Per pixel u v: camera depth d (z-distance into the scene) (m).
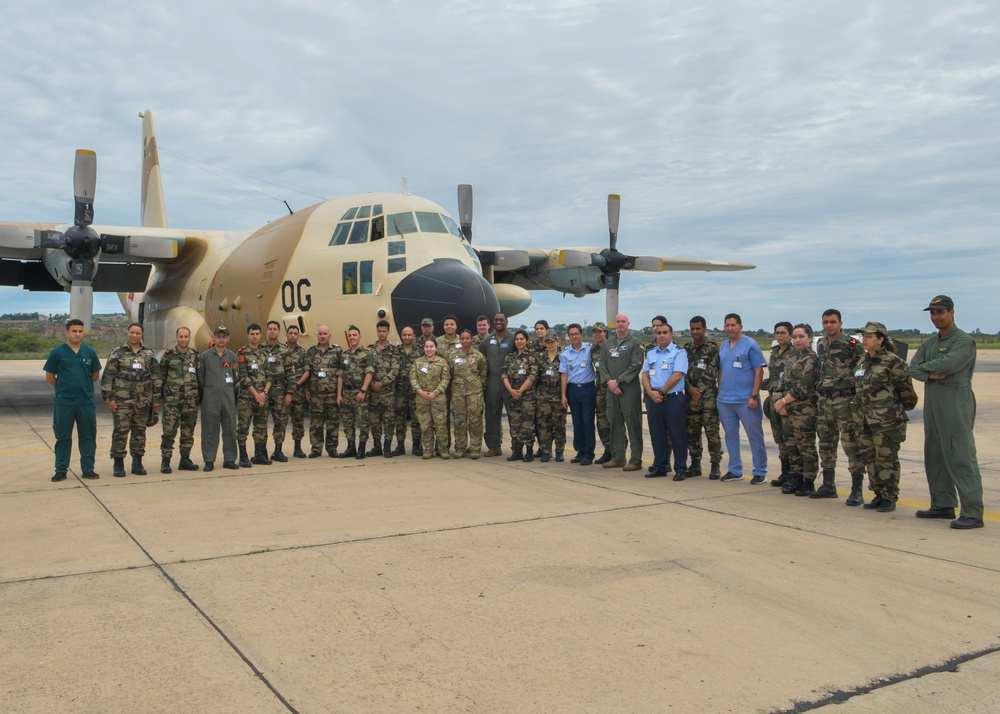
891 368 6.74
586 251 20.44
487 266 19.38
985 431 13.20
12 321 99.88
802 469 7.71
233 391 9.27
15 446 11.41
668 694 3.28
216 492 7.67
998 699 3.23
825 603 4.39
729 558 5.29
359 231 13.70
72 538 5.76
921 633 3.95
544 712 3.12
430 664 3.57
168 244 17.17
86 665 3.52
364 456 10.35
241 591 4.55
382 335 10.41
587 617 4.17
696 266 23.03
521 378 9.98
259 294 15.29
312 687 3.33
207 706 3.14
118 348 8.66
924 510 6.75
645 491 7.89
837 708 3.15
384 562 5.16
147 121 24.22
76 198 15.41
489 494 7.62
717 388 8.76
